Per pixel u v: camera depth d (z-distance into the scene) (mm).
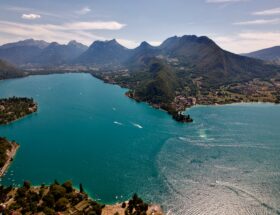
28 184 166750
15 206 143000
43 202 146875
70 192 160625
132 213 143125
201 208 154250
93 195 165375
